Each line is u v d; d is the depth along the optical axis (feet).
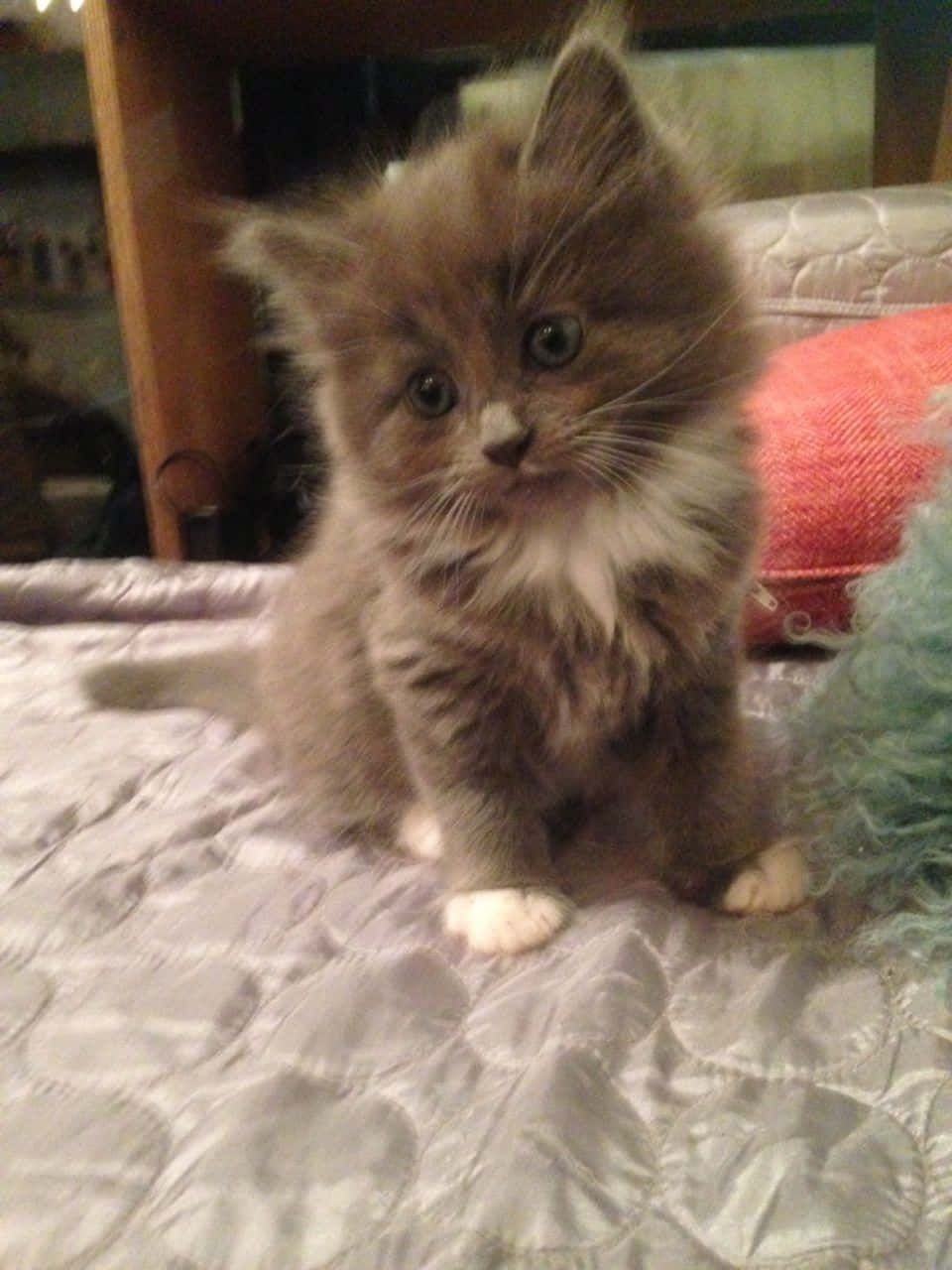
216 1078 0.82
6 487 2.76
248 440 2.59
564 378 0.90
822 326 1.77
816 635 1.26
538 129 0.92
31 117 2.54
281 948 0.96
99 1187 0.74
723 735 1.03
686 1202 0.69
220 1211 0.71
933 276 1.76
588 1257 0.67
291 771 1.23
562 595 0.99
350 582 1.12
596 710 1.02
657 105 0.99
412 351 0.94
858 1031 0.80
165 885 1.05
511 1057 0.82
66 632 1.69
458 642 1.00
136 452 2.61
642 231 0.92
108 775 1.25
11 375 2.71
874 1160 0.70
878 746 0.96
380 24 2.33
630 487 0.95
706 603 1.00
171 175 2.34
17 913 1.01
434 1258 0.67
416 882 1.06
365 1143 0.75
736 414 0.99
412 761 1.05
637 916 0.95
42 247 2.63
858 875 0.94
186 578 1.83
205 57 2.46
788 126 2.26
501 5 2.20
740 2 2.19
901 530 1.20
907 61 2.20
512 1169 0.71
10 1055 0.86
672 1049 0.81
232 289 2.55
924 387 1.40
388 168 1.09
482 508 0.95
